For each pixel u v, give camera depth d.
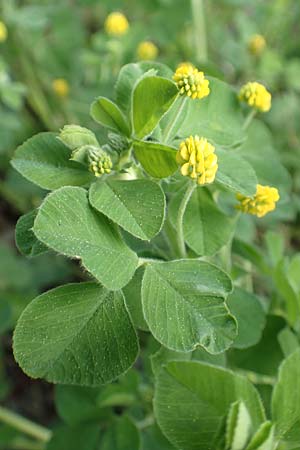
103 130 0.16
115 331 0.11
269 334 0.15
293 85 0.27
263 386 0.14
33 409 0.25
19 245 0.11
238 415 0.10
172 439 0.11
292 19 0.30
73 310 0.11
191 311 0.11
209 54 0.29
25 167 0.11
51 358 0.11
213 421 0.11
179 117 0.12
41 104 0.28
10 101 0.23
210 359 0.13
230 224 0.13
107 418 0.16
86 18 0.32
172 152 0.11
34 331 0.11
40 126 0.28
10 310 0.19
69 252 0.10
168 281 0.11
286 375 0.11
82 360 0.11
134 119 0.11
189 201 0.13
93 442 0.16
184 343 0.10
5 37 0.26
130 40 0.24
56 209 0.10
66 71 0.28
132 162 0.12
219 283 0.11
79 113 0.26
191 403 0.11
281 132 0.26
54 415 0.25
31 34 0.28
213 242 0.13
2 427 0.21
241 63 0.27
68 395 0.17
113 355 0.11
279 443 0.11
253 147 0.16
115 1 0.27
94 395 0.16
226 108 0.14
